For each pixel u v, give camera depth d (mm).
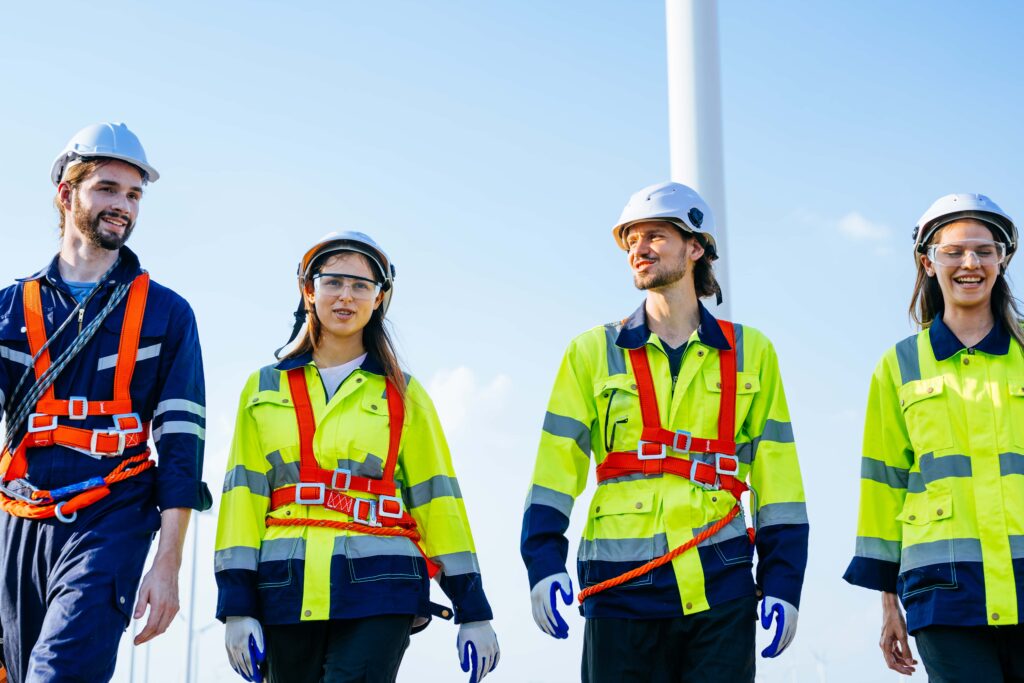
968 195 4609
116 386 4336
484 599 4582
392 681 4340
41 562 4191
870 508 4625
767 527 4277
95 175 4398
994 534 4281
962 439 4422
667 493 4242
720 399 4348
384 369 4617
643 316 4484
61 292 4387
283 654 4387
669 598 4156
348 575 4328
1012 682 4305
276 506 4477
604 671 4207
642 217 4418
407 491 4633
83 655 3984
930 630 4312
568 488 4387
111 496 4254
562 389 4480
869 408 4691
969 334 4582
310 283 4648
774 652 4109
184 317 4496
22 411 4289
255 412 4555
